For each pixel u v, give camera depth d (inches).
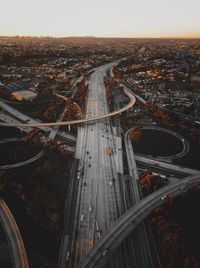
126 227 6471.5
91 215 7076.8
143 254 5999.0
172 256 5787.4
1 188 7475.4
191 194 7706.7
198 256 5851.4
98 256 5684.1
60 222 6707.7
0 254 5693.9
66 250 5994.1
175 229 6412.4
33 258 5713.6
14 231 6254.9
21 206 7116.1
